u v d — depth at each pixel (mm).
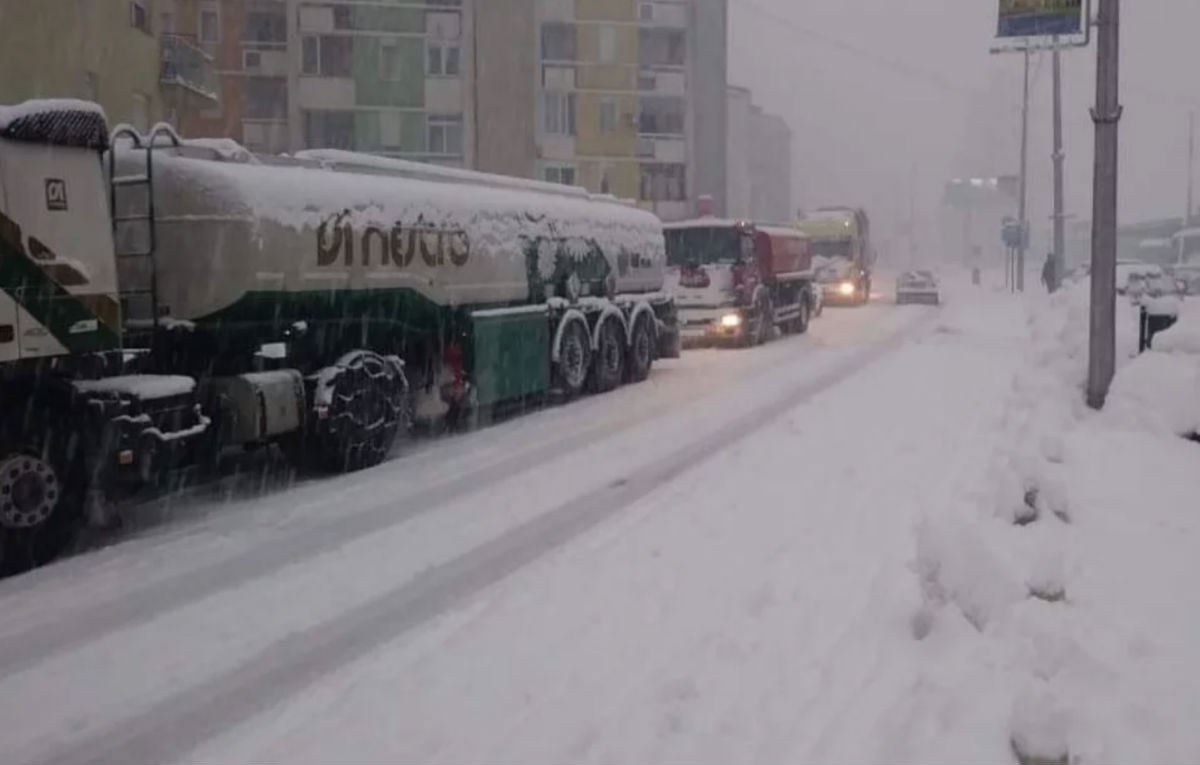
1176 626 4965
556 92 49438
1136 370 11102
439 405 12672
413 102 43375
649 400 15023
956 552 5195
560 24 49094
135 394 8016
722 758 4133
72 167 7617
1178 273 44250
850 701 4562
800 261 27172
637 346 17312
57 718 4883
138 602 6477
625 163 50094
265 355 9969
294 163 10773
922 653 4969
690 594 6051
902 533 7078
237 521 8484
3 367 7137
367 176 11430
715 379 17266
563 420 13484
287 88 42344
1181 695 4215
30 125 7227
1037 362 15906
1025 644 4699
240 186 9523
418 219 11906
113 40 20516
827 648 5152
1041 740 3795
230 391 9461
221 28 41594
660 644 5324
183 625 6051
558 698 4762
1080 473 8273
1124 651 4676
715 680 4852
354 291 10883
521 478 9797
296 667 5371
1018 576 5277
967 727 4160
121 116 21000
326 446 10242
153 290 9352
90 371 8031
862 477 8875
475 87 43906
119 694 5121
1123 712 4051
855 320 32219
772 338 25359
